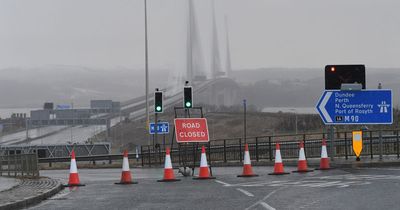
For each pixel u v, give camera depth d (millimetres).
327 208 16781
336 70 34750
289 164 39406
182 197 20875
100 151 98125
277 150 30531
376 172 28938
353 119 34625
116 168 56844
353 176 27094
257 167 39125
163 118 142250
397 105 68375
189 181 28172
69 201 20656
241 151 50562
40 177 33469
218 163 46344
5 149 96750
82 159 73250
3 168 40406
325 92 34781
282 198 19531
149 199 20500
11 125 167000
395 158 36750
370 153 39750
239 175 30188
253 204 18172
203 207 17828
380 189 21266
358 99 34719
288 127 130000
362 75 34719
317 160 37594
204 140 31531
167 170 28859
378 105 34625
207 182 27125
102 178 34375
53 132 141875
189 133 31406
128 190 24250
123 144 120062
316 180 25797
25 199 19750
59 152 98375
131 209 17797
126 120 153500
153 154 62469
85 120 143125
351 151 44031
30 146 97188
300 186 23312
